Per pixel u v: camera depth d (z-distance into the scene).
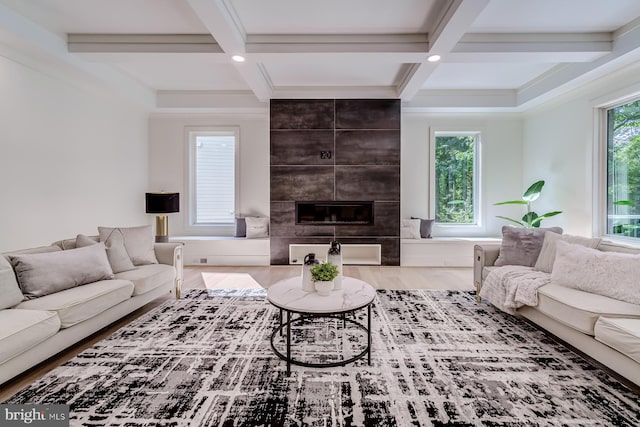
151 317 2.83
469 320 2.79
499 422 1.51
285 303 1.98
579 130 4.06
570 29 3.05
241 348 2.25
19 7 2.63
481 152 5.40
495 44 3.13
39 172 3.25
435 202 5.50
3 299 1.93
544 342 2.35
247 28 3.02
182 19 2.87
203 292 3.64
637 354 1.62
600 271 2.26
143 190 5.15
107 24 2.94
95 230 4.05
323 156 4.88
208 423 1.50
